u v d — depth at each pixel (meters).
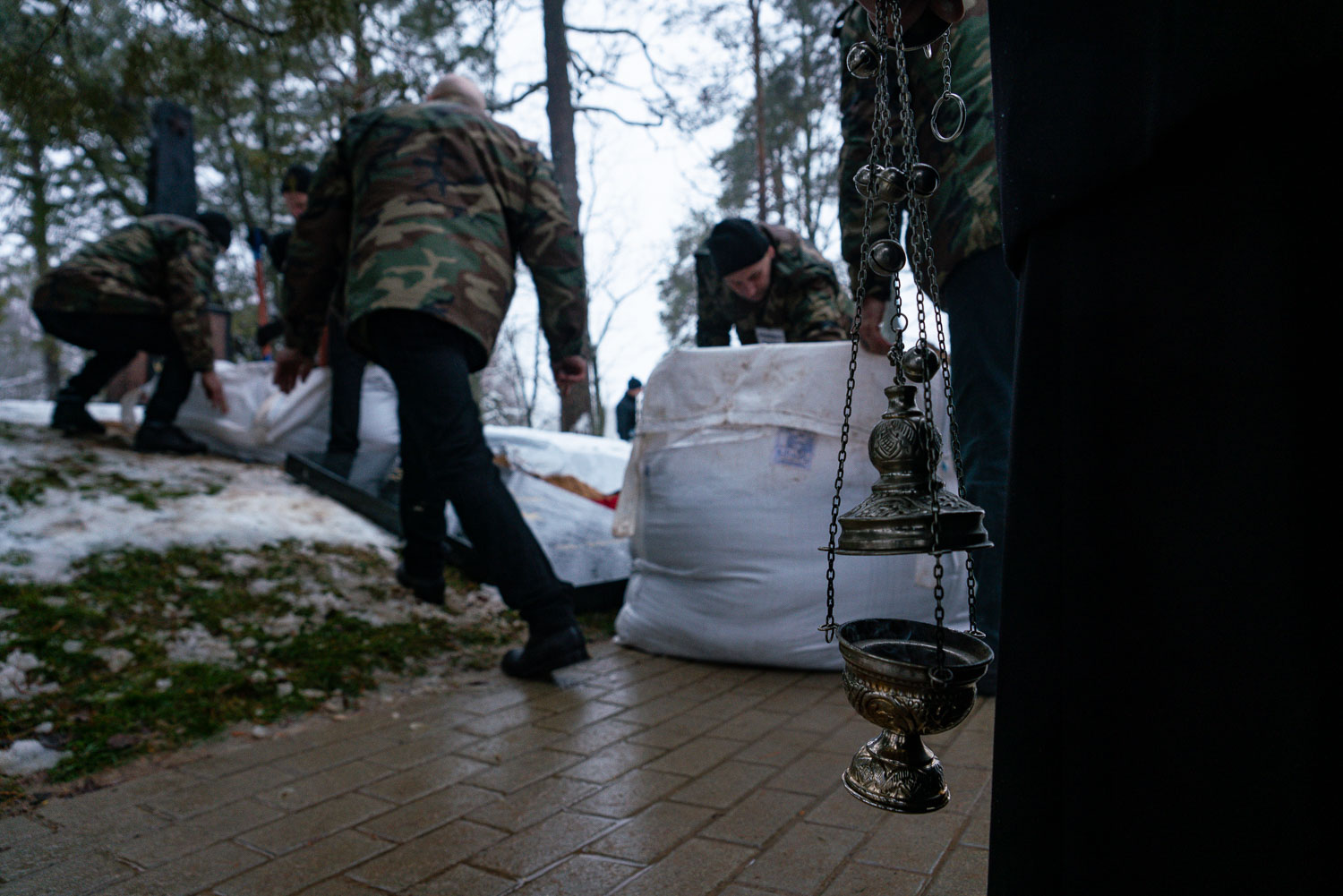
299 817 1.74
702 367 3.02
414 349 2.64
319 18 3.22
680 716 2.40
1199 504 0.63
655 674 2.87
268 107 7.99
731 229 3.55
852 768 0.91
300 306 3.18
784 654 2.82
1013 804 0.73
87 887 1.45
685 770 1.97
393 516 4.40
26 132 3.06
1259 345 0.60
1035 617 0.72
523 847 1.59
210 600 3.12
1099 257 0.69
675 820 1.69
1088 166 0.69
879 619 0.96
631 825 1.67
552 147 11.68
